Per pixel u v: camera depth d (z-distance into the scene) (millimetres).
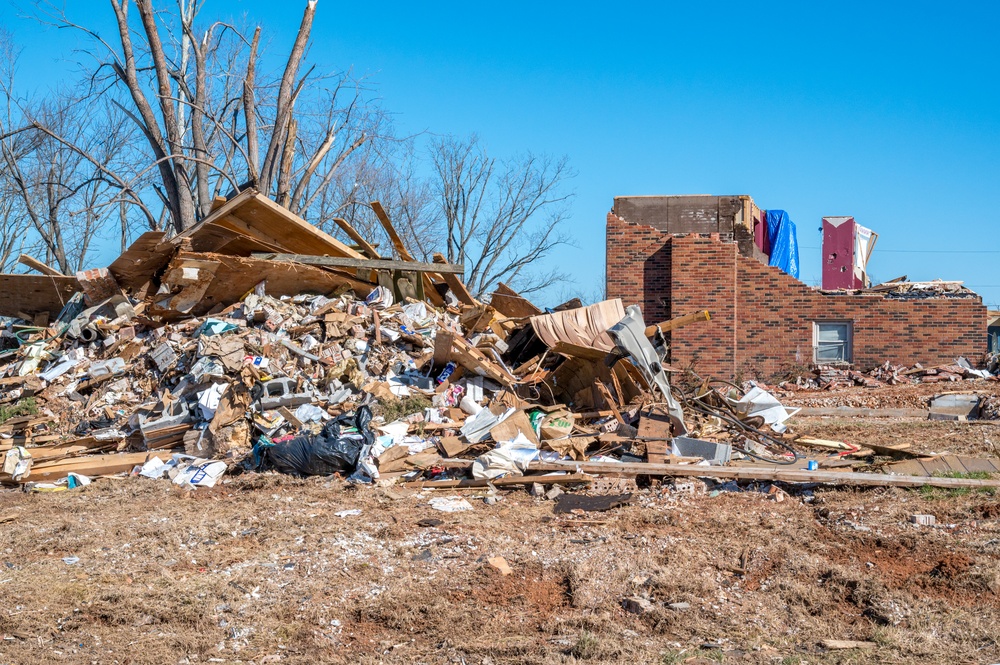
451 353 14219
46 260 40062
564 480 10727
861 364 25234
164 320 15484
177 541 8797
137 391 13945
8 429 13094
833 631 6492
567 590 7383
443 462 11359
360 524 9273
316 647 6258
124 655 6102
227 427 12375
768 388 23953
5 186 35188
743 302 25688
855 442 13805
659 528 9164
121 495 10922
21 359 14992
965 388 22000
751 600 7113
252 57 28062
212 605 6977
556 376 15031
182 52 29922
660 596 7195
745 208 27844
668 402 12359
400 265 17156
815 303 25406
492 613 6879
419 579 7648
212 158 29203
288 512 9859
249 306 15484
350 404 13383
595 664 5809
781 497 10336
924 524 8984
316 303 16172
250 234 16891
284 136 29125
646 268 25953
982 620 6535
